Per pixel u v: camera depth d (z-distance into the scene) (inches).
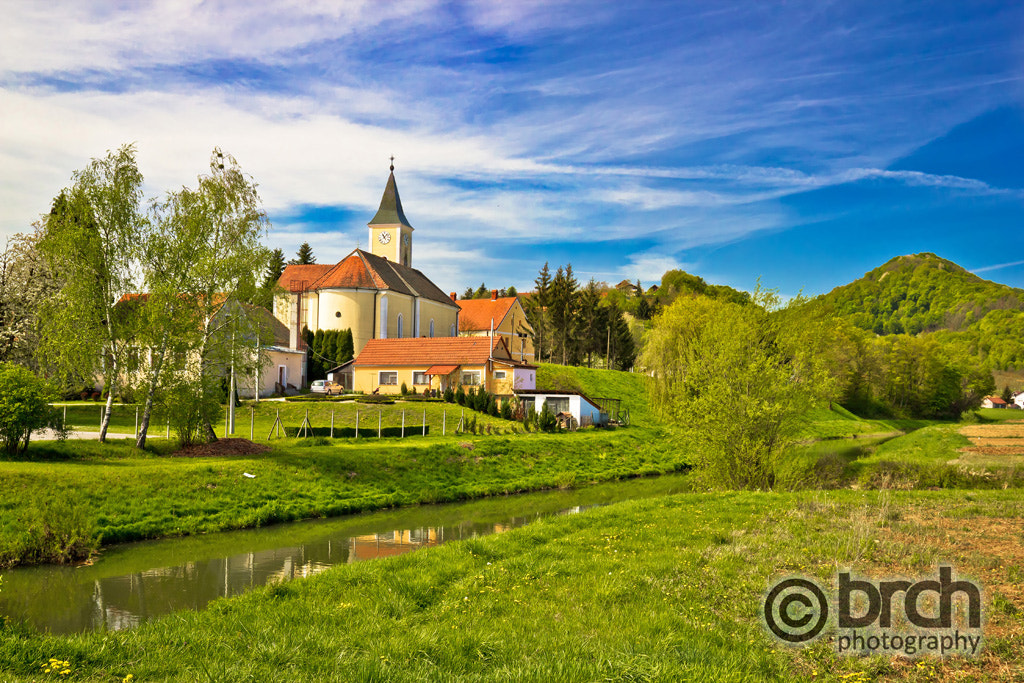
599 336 4037.9
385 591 449.4
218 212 1171.9
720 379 1047.0
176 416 1099.3
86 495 832.9
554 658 292.0
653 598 402.9
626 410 2465.6
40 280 1624.0
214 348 1152.2
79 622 507.5
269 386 2380.7
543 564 499.8
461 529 892.6
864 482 1043.9
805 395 1049.5
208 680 264.7
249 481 1003.3
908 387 3750.0
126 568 671.1
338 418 1846.7
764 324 1252.5
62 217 1104.2
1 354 1612.9
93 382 1154.0
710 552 512.7
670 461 1749.5
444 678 272.8
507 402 2022.6
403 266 3388.3
